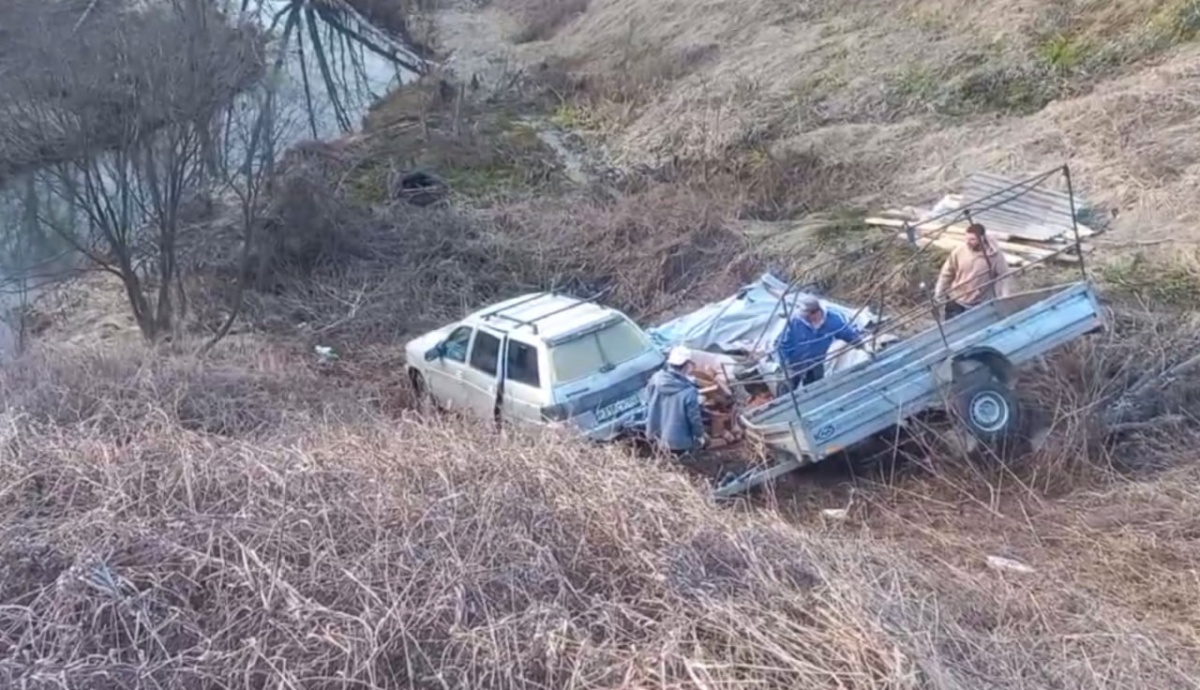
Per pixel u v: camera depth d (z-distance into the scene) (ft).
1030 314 39.24
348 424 37.01
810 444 36.47
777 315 46.70
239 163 70.33
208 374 44.09
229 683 20.61
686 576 23.34
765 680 20.22
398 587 22.79
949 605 25.76
